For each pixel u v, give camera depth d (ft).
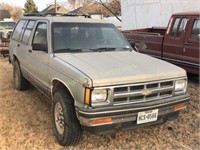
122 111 11.73
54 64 14.15
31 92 21.90
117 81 11.72
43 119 16.52
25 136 14.39
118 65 13.11
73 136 12.76
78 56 14.38
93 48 15.84
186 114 17.46
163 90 12.84
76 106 11.91
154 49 28.09
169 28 26.27
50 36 15.47
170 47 26.20
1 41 40.83
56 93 13.65
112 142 13.93
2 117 16.78
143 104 12.16
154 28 36.37
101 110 11.42
